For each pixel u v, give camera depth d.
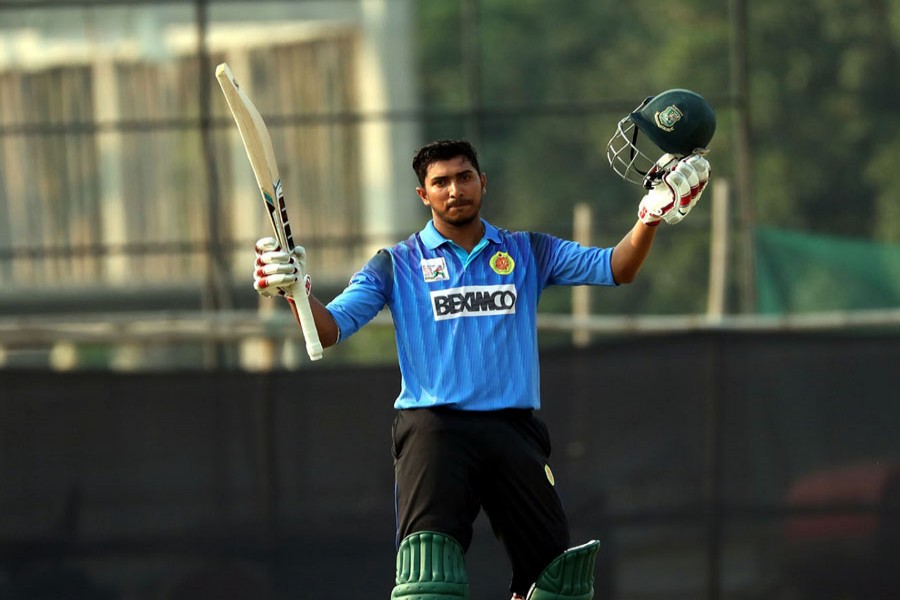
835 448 29.44
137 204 62.47
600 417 29.69
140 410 29.38
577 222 47.16
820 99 108.44
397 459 18.75
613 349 29.77
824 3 108.38
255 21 65.56
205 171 45.34
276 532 29.28
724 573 29.39
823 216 107.75
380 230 70.50
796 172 107.56
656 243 103.44
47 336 37.38
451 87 114.62
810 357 29.55
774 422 29.53
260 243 17.52
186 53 64.06
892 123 107.88
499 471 18.41
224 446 29.42
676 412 29.67
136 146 62.69
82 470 29.27
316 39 67.31
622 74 114.50
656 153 68.25
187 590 29.19
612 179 112.25
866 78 107.81
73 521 29.19
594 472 29.62
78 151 62.47
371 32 68.69
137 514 29.23
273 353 41.47
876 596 29.05
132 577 29.14
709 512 29.48
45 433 29.28
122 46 63.00
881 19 108.12
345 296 18.53
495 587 29.25
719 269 43.72
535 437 18.73
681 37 110.56
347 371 29.58
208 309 45.03
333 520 29.34
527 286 18.70
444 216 18.55
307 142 63.84
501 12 115.56
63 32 62.72
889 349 29.41
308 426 29.48
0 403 29.31
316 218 63.12
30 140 62.22
